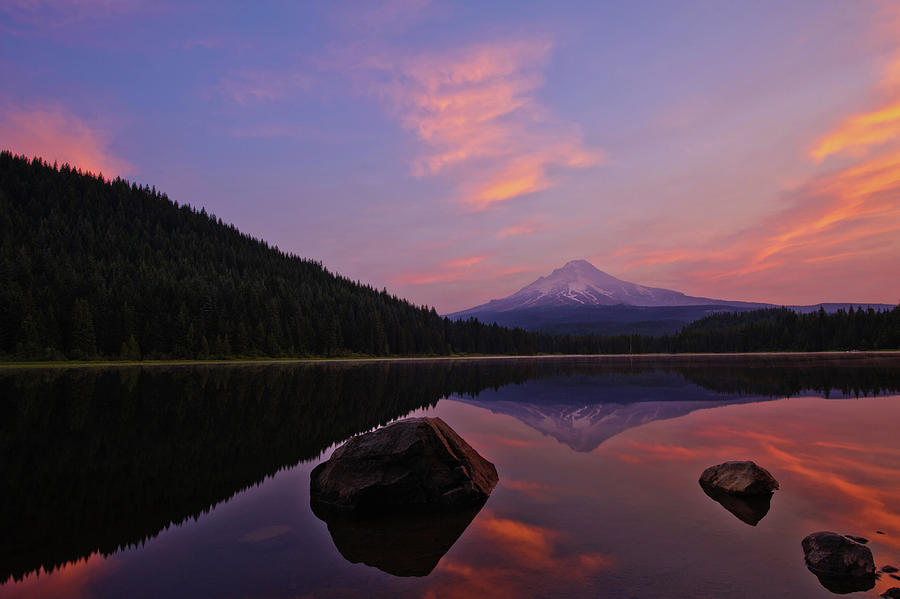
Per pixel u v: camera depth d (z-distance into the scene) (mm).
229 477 11070
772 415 19422
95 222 147750
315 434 16297
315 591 5543
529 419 19516
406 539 7277
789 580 5684
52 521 8148
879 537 6988
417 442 9609
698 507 8469
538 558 6418
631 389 32281
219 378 43750
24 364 67750
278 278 140000
